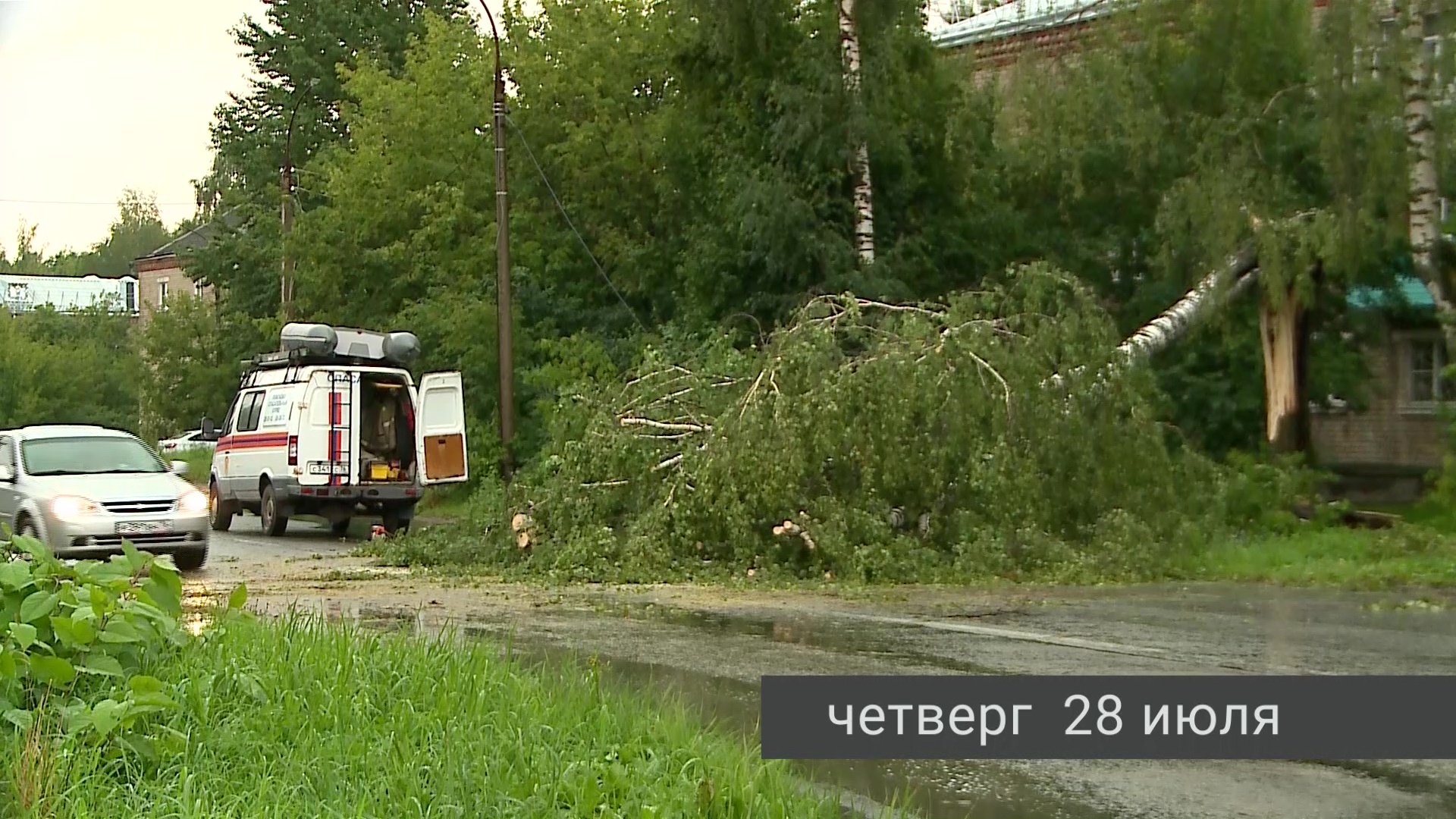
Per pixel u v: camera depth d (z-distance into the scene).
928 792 7.09
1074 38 27.05
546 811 5.95
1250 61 24.84
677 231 30.91
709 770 6.68
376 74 39.09
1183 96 25.25
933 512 16.31
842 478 16.22
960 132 27.17
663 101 32.94
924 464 15.84
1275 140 24.30
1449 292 22.70
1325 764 7.60
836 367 16.16
